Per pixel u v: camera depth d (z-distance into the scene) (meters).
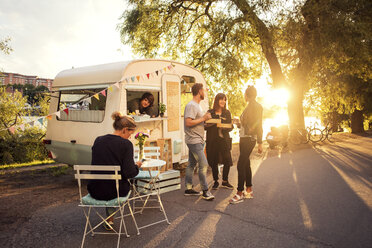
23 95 11.92
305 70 12.61
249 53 13.18
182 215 4.34
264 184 5.99
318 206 4.62
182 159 7.07
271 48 12.77
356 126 20.48
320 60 12.40
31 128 11.70
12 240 3.57
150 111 6.43
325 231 3.71
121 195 3.52
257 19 11.82
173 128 6.90
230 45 12.52
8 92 11.63
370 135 17.25
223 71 12.73
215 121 5.52
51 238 3.63
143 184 5.15
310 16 11.72
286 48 12.72
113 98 5.71
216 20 12.85
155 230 3.83
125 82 5.73
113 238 3.61
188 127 4.98
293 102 13.20
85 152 6.14
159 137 6.54
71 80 6.81
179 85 7.12
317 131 13.89
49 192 5.66
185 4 14.52
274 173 6.98
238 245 3.38
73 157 6.51
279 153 10.20
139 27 13.98
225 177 5.77
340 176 6.60
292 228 3.81
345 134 18.11
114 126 3.64
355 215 4.22
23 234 3.74
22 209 4.68
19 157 10.77
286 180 6.30
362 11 11.64
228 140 5.75
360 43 11.26
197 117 4.97
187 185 5.30
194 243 3.44
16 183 6.39
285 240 3.48
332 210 4.44
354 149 11.12
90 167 3.31
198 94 5.06
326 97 16.56
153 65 6.42
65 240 3.57
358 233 3.63
